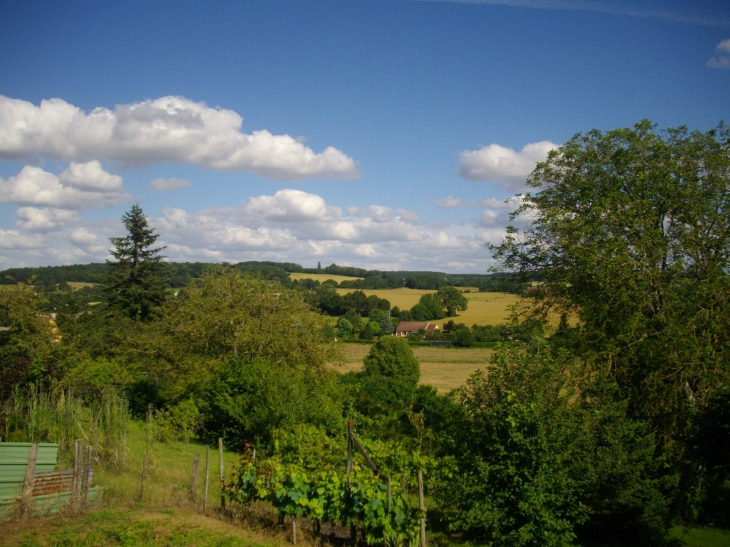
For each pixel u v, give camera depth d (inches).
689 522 628.4
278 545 383.2
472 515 420.5
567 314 826.2
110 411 645.9
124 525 388.2
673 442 637.9
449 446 479.2
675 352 666.2
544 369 453.4
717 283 689.0
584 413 467.8
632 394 703.7
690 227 753.0
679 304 690.2
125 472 547.8
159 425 846.5
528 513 411.2
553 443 422.3
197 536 379.6
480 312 3964.1
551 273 829.2
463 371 2378.2
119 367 1040.2
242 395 845.2
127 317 1753.2
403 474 434.3
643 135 809.5
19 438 570.6
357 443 442.6
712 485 607.8
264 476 428.8
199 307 1231.5
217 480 559.2
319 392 869.2
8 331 1117.7
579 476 453.4
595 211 746.8
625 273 701.3
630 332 689.6
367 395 1248.2
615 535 533.3
